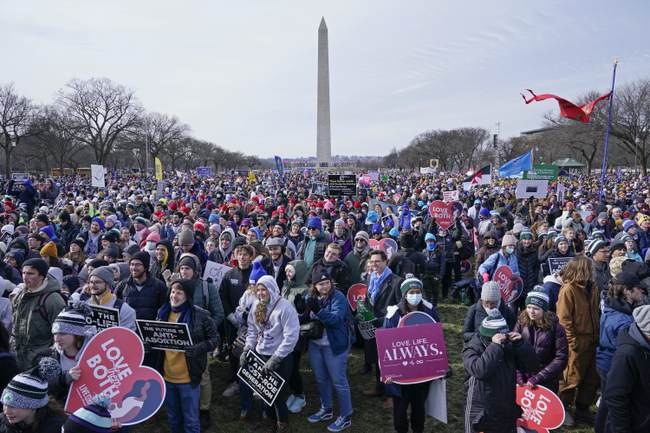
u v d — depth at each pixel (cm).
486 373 352
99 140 6550
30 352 438
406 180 4597
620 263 553
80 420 268
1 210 1434
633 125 4450
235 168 12519
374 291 575
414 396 452
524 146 6944
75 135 6034
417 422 454
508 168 2028
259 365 464
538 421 407
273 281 478
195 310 449
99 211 1355
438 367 437
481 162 8725
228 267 674
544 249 787
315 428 512
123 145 6800
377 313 565
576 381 504
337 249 648
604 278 597
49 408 280
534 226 1038
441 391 440
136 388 379
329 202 1475
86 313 383
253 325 491
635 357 320
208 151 11081
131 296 507
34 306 439
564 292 506
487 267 714
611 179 4575
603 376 427
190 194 2328
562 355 418
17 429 269
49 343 443
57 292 453
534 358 364
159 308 507
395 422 454
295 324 469
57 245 795
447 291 1015
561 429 505
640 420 322
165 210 1591
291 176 6366
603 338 434
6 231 934
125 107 6325
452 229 1030
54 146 6250
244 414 533
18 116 5231
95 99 6138
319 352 509
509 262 707
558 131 5388
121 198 2100
